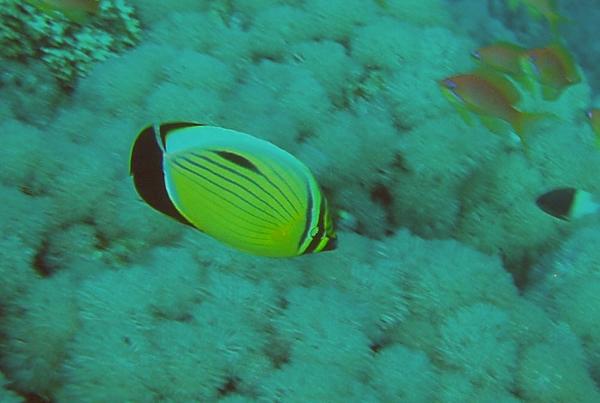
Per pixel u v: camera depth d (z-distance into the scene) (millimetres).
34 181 1066
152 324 936
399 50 1573
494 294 1026
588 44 3197
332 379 912
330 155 1291
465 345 977
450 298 1009
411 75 1503
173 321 931
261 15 1624
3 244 958
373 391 929
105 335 911
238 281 971
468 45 1682
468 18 2543
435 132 1378
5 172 1042
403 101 1467
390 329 1010
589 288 1142
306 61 1556
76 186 1036
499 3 3174
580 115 1590
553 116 1182
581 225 1345
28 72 1373
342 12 1658
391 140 1383
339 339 939
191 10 1642
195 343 912
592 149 1460
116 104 1297
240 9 1721
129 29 1515
